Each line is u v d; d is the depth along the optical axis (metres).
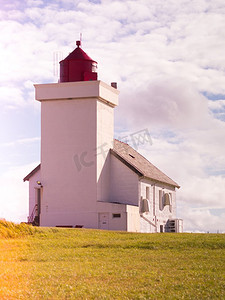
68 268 20.83
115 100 49.28
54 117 47.31
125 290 17.16
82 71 48.16
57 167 46.81
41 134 47.50
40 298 16.27
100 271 20.12
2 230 30.97
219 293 16.77
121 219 44.66
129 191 47.72
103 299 16.16
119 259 23.23
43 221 46.62
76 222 45.75
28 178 51.06
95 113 46.38
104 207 45.22
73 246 28.12
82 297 16.41
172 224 55.56
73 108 46.94
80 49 49.38
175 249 26.30
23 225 32.53
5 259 23.73
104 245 27.98
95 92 46.12
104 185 47.12
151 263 21.94
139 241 29.19
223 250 25.70
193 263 21.80
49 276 19.16
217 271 20.05
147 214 49.66
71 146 46.69
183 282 18.11
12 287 17.47
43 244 28.52
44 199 46.88
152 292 16.89
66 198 46.31
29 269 20.64
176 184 58.88
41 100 47.50
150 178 49.88
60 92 46.91
